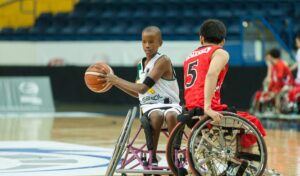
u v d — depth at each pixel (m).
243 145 9.81
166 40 34.12
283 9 36.34
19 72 34.06
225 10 37.16
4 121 25.73
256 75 29.91
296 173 12.30
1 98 30.38
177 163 10.01
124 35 36.78
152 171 10.13
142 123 10.49
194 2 37.84
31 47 34.78
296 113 26.12
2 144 17.61
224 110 9.96
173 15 37.47
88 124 24.45
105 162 13.81
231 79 30.31
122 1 39.16
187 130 11.11
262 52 30.77
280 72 26.59
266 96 26.94
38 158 14.49
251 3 36.97
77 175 11.85
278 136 19.95
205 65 10.16
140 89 10.52
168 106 10.77
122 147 10.10
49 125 24.02
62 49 34.44
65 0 40.06
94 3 39.59
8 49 34.94
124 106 33.97
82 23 38.84
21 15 39.78
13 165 13.27
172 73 11.04
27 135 20.25
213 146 9.65
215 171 9.72
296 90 26.16
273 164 13.55
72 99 34.09
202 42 10.60
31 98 30.69
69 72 33.84
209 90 9.70
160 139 18.58
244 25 31.06
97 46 33.81
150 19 37.47
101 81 10.38
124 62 33.28
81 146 17.09
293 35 34.22
